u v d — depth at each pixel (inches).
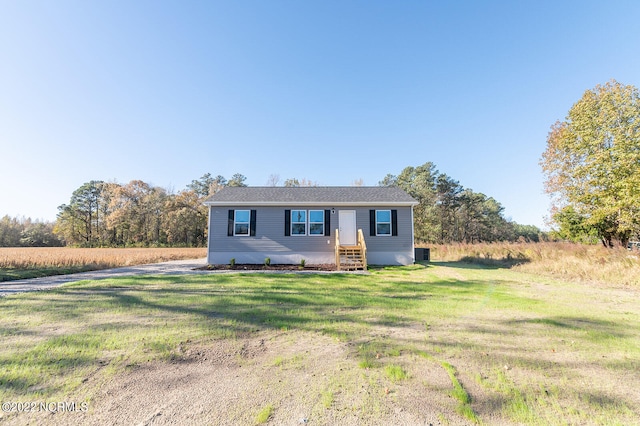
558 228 847.7
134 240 1957.4
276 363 130.9
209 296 272.1
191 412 92.4
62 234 2078.0
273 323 190.5
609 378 119.3
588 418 91.2
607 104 674.2
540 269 505.7
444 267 571.8
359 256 551.5
